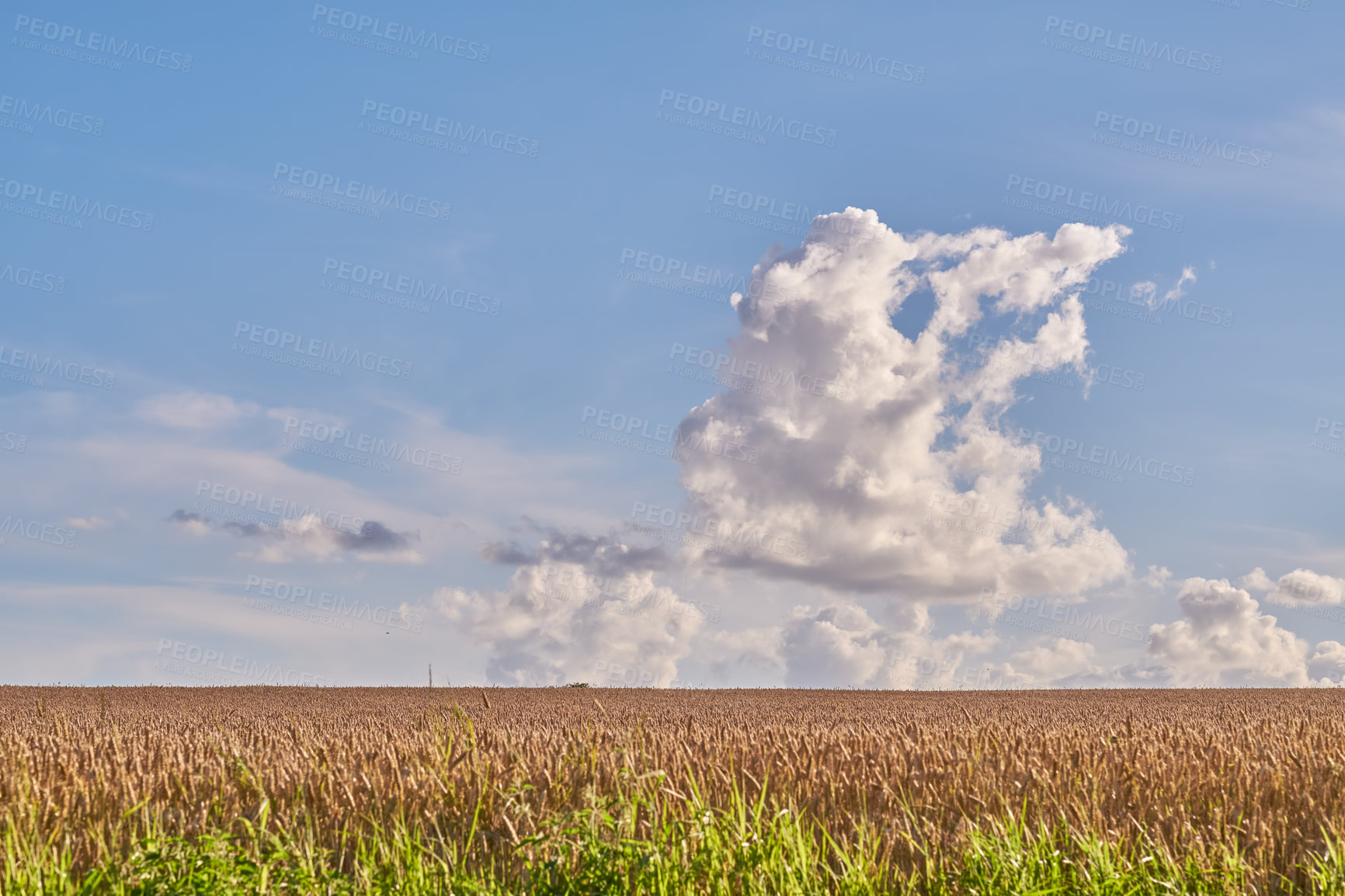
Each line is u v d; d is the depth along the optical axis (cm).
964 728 1280
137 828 655
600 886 497
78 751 983
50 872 507
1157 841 589
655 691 4741
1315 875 518
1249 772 831
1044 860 541
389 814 700
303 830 630
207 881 477
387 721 2094
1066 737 1139
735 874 517
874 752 962
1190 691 4584
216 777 825
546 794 734
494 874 550
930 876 535
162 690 4309
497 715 2525
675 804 676
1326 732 1240
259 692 4256
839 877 545
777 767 852
